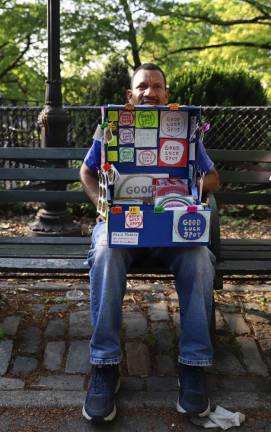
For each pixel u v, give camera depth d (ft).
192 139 7.34
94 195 7.64
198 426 6.57
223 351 8.29
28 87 46.03
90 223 16.25
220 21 36.99
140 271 7.39
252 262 7.93
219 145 16.72
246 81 19.45
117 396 7.10
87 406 6.50
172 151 7.42
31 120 18.07
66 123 14.10
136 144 7.36
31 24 34.58
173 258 6.93
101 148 7.47
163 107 7.14
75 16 32.94
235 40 38.58
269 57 39.32
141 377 7.57
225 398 7.10
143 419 6.68
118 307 6.66
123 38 34.27
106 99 20.89
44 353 8.12
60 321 9.18
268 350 8.36
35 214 17.07
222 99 18.90
